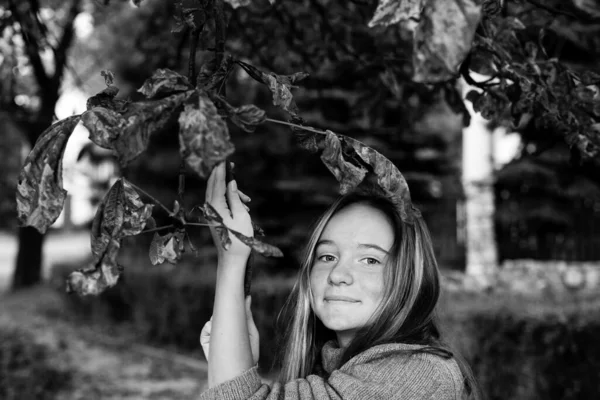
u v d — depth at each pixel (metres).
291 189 11.09
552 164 9.38
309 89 3.30
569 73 1.75
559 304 5.00
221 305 1.41
